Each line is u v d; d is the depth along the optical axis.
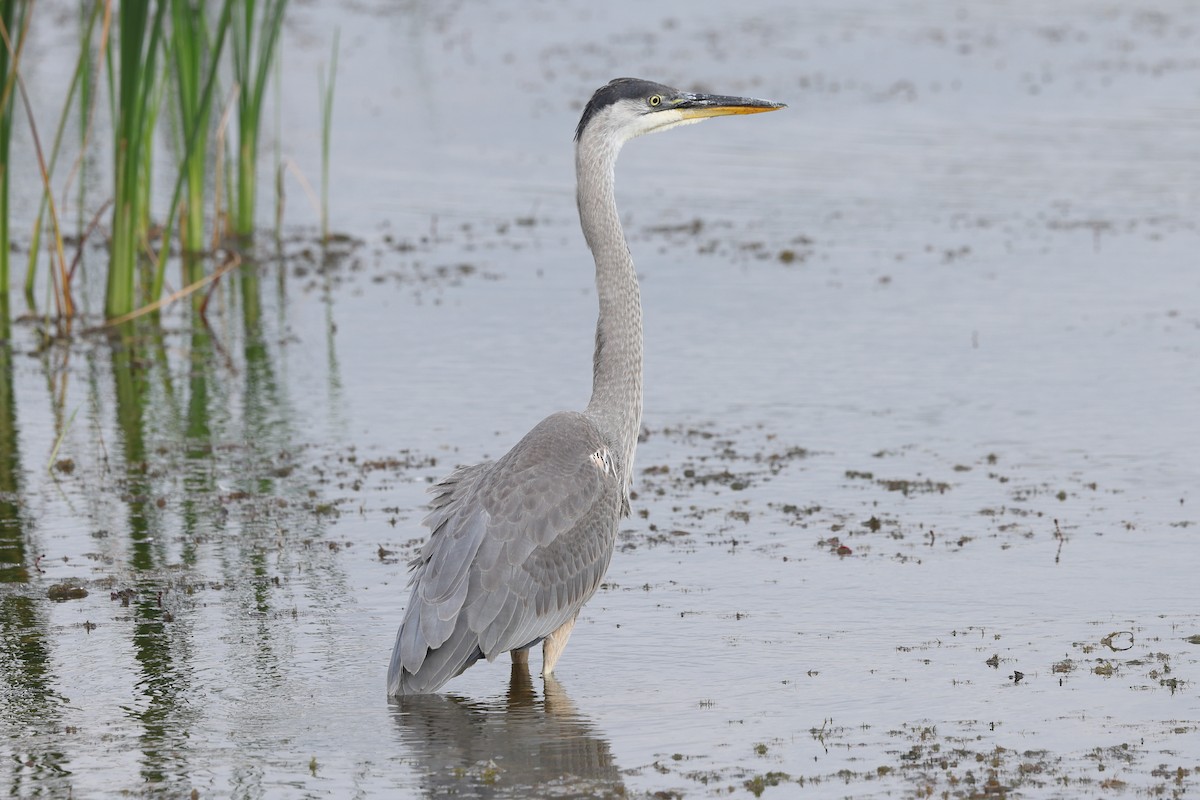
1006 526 12.92
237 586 11.66
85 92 19.50
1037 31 42.06
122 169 19.38
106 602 11.31
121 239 19.58
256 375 17.69
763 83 35.19
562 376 17.53
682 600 11.50
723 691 9.91
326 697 9.80
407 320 19.97
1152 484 13.95
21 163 27.80
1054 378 17.34
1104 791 8.38
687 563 12.23
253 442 15.28
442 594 9.53
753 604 11.39
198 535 12.74
